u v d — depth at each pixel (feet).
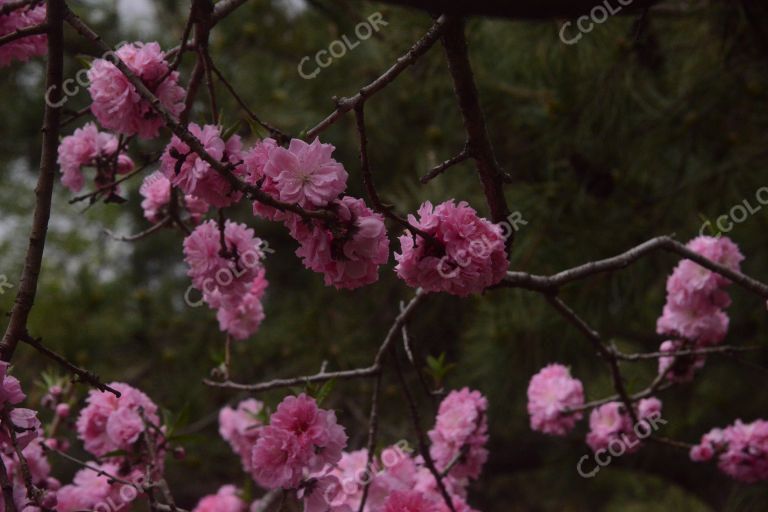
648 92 13.64
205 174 5.49
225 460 18.43
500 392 14.94
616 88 12.73
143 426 7.46
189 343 18.95
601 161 13.52
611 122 12.82
